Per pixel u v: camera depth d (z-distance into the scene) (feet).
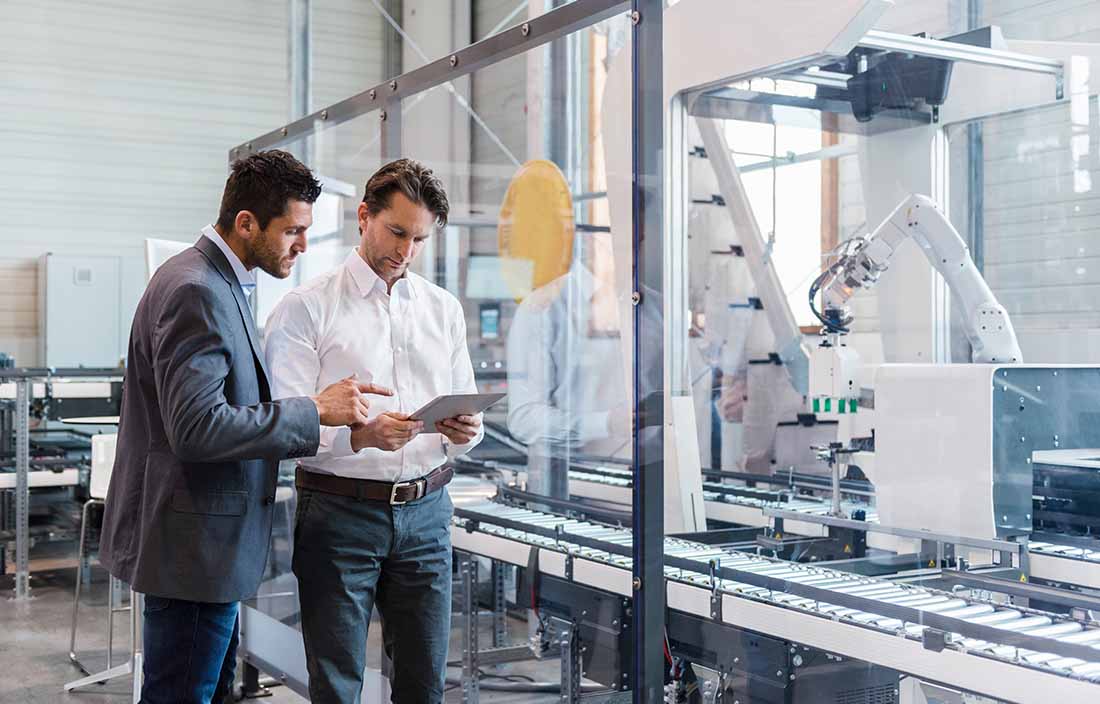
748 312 10.41
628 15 7.50
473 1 27.14
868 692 6.99
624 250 8.45
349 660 7.92
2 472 19.83
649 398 7.07
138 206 30.76
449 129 10.50
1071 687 5.82
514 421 9.34
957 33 10.81
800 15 8.57
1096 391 8.66
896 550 8.67
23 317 29.50
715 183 10.28
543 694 8.60
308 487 8.03
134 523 7.34
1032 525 8.47
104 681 14.76
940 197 11.34
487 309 10.02
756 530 9.23
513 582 9.04
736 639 7.51
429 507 8.23
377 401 8.07
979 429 8.09
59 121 29.84
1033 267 11.35
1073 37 10.78
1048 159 11.11
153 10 30.81
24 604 19.16
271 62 32.30
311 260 12.30
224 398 6.97
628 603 7.72
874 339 11.21
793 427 10.50
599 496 8.32
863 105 10.69
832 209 11.21
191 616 7.29
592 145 9.11
